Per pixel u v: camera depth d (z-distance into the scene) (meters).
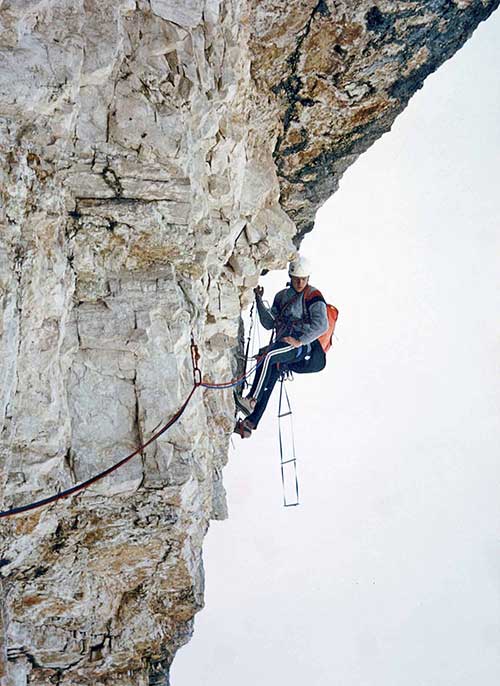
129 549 8.71
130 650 9.23
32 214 7.46
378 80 10.12
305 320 10.77
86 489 8.12
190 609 9.59
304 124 10.63
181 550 8.92
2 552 7.90
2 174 7.16
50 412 7.78
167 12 7.84
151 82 7.99
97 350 8.37
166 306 8.57
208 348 10.39
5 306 7.07
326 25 9.30
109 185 8.15
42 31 7.20
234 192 9.66
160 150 8.08
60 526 8.36
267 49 9.49
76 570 8.63
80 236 8.23
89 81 7.62
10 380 7.22
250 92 9.97
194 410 8.85
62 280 7.80
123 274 8.58
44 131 7.46
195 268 8.93
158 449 8.34
